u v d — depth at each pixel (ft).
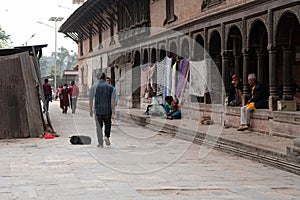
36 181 25.46
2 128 46.01
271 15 42.78
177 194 22.76
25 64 47.39
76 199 21.59
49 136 46.39
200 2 57.93
